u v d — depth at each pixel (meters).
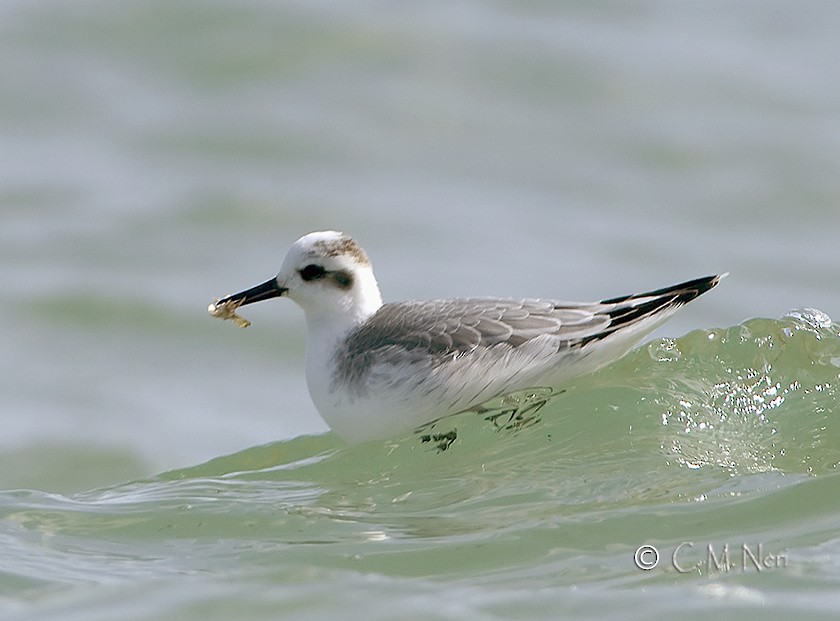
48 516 10.54
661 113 25.30
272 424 16.97
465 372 10.77
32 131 24.80
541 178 23.47
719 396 11.44
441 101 25.47
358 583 9.02
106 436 16.38
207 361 18.80
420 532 9.83
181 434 16.59
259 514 10.39
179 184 23.12
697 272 20.59
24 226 21.81
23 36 27.27
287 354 18.98
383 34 27.25
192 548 9.83
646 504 9.95
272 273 20.48
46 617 8.71
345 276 11.48
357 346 11.24
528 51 27.09
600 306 11.16
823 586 8.60
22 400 17.41
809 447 10.70
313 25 27.36
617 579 8.88
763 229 22.02
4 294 19.92
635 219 22.41
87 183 23.14
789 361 11.74
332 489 10.89
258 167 23.72
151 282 20.39
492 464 10.88
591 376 11.80
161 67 26.58
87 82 26.11
